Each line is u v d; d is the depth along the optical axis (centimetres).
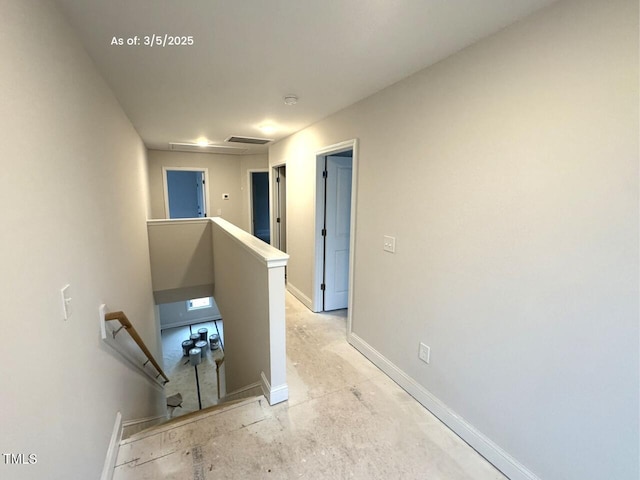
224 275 372
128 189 279
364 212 260
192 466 159
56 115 119
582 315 127
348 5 128
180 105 268
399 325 228
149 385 282
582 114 121
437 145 185
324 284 373
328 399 214
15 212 84
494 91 151
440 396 196
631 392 115
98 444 140
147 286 373
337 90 230
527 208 142
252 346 253
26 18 97
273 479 154
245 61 183
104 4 125
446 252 184
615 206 115
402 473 159
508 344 154
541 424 144
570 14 121
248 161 636
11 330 79
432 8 129
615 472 122
